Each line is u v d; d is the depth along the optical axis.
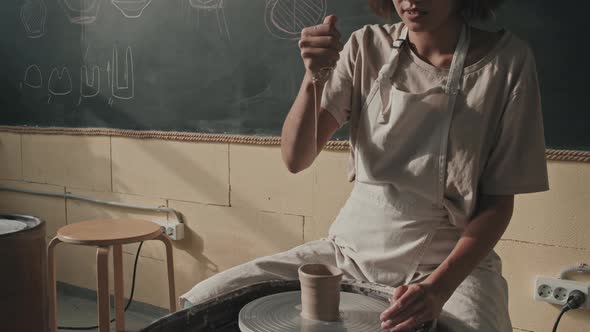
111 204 2.87
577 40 1.72
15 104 3.19
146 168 2.74
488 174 1.17
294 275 1.27
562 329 1.83
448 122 1.13
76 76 2.92
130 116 2.76
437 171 1.15
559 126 1.77
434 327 0.99
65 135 3.01
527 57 1.13
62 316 2.84
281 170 2.34
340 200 2.20
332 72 1.22
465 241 1.12
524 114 1.12
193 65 2.52
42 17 2.99
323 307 0.95
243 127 2.42
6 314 1.89
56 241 2.06
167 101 2.62
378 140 1.20
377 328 0.93
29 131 3.14
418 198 1.18
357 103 1.26
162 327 0.94
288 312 0.99
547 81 1.78
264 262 1.26
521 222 1.86
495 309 1.10
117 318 2.03
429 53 1.19
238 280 1.21
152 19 2.61
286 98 2.28
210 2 2.42
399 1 1.07
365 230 1.23
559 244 1.81
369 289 1.13
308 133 1.22
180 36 2.54
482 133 1.13
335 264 1.30
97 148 2.90
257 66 2.34
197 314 1.00
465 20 1.20
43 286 2.03
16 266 1.90
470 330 1.01
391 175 1.19
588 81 1.71
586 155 1.73
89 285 3.08
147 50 2.65
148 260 2.80
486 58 1.13
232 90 2.42
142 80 2.69
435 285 1.02
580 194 1.76
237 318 1.07
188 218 2.65
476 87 1.12
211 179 2.54
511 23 1.81
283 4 2.23
